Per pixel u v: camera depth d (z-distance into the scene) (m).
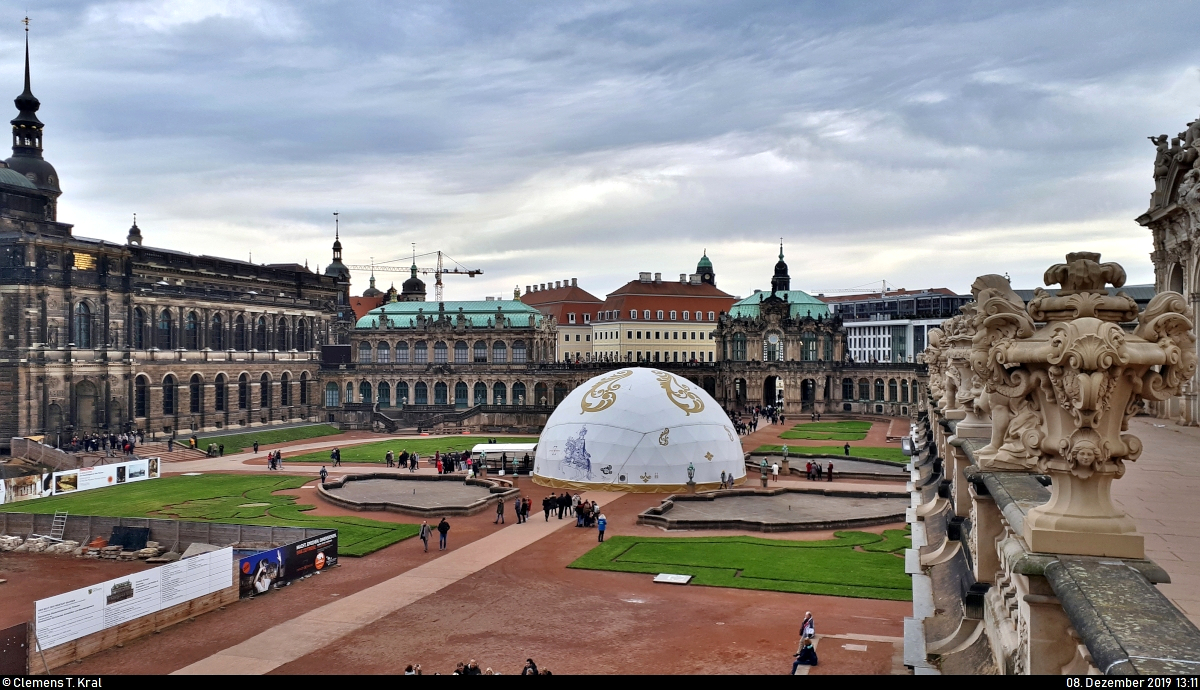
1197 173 52.19
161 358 150.12
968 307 27.84
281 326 183.75
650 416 101.00
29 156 152.75
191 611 51.53
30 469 109.75
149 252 158.12
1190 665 9.05
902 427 169.88
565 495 84.50
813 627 44.56
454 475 105.94
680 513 83.12
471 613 52.69
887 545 70.19
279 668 43.22
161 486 103.31
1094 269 12.77
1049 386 13.05
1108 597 11.16
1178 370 12.15
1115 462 12.73
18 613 52.94
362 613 52.66
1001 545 15.12
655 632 48.66
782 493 94.50
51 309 132.12
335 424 184.88
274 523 80.44
